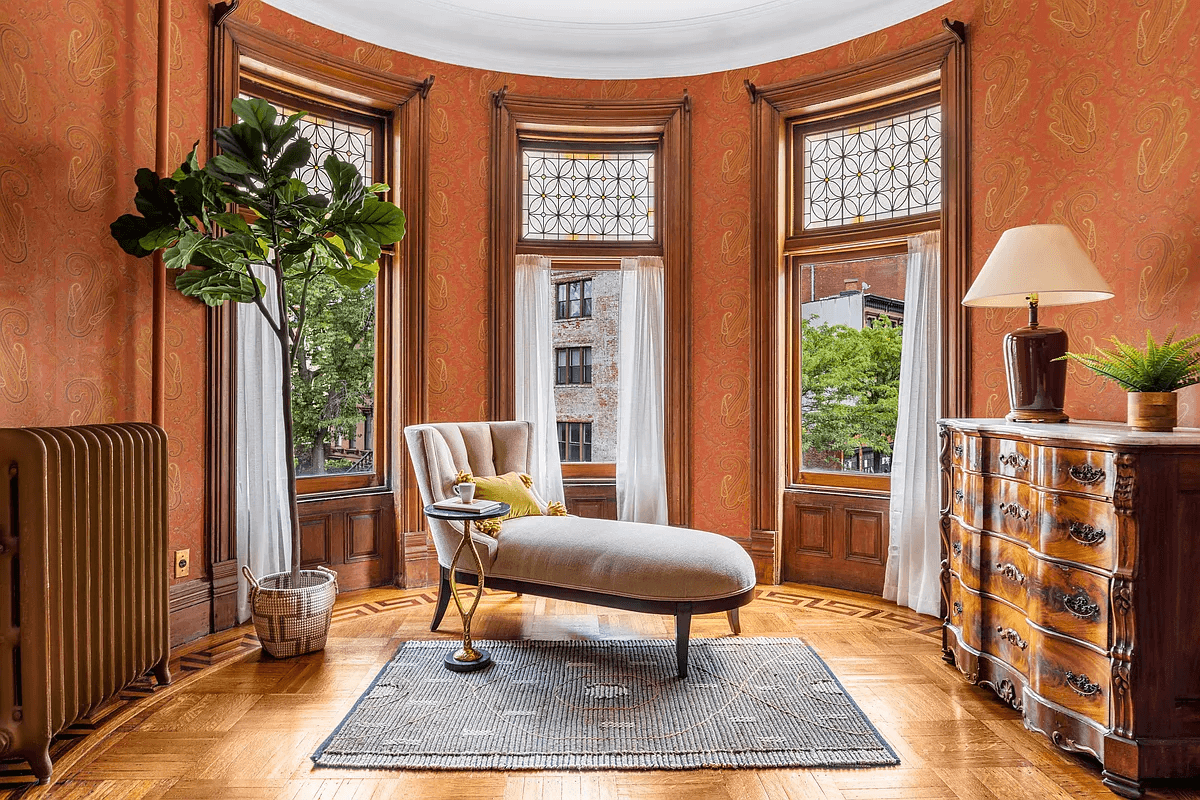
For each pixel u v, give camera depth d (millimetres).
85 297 2768
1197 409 2488
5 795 1955
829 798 1955
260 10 3600
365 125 4199
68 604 2129
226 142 2801
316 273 3332
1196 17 2568
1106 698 2020
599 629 3383
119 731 2330
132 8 2965
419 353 4156
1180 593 1971
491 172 4352
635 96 4453
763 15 4059
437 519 3154
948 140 3643
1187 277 2584
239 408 3525
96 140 2814
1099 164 2959
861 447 4188
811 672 2818
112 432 2381
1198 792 1986
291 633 2977
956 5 3623
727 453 4363
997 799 1953
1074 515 2141
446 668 2850
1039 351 2611
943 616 2988
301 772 2082
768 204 4230
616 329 4711
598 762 2131
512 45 4309
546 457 4465
